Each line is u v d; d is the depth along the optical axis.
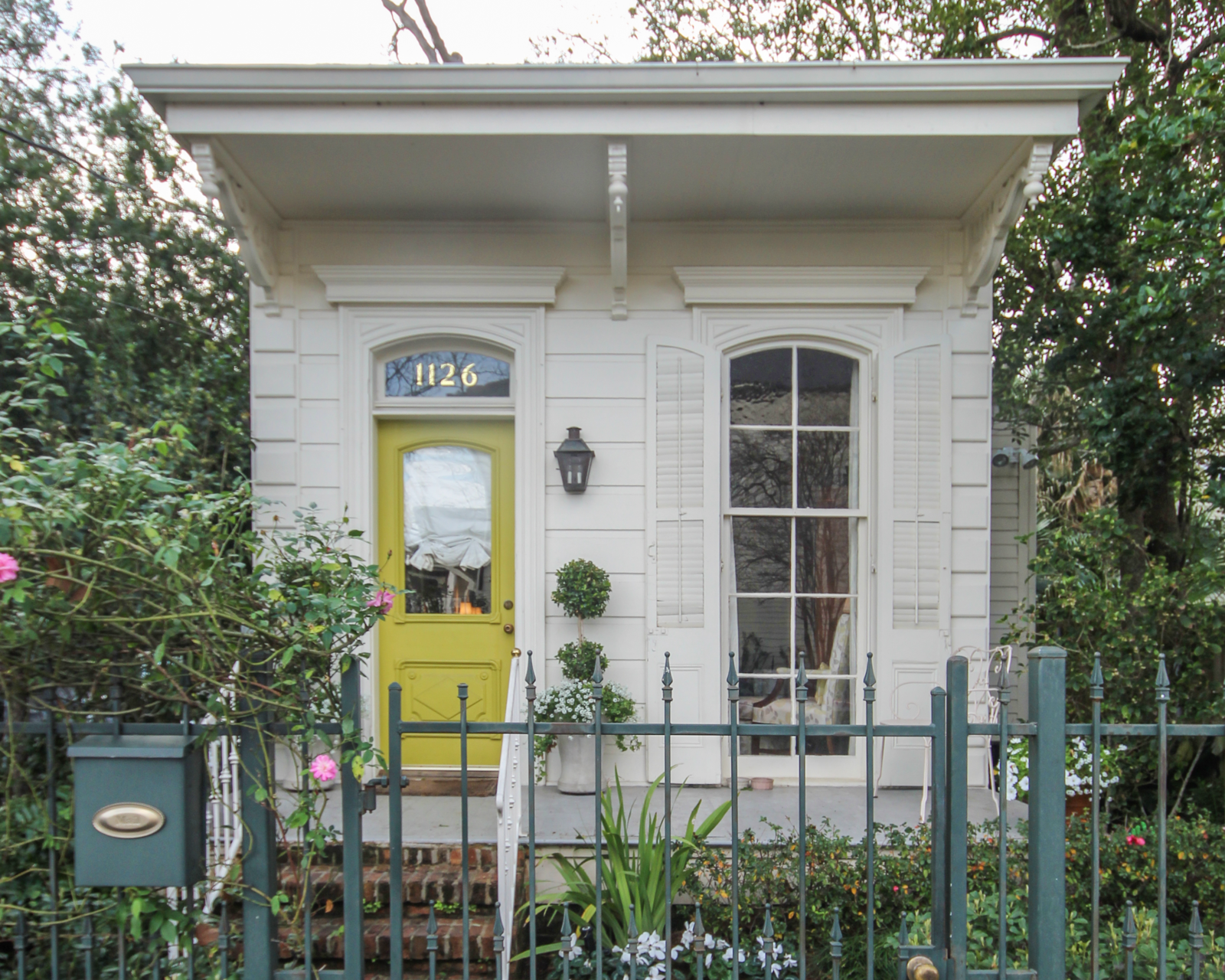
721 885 3.28
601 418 4.62
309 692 1.96
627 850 3.26
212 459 4.57
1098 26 6.64
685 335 4.66
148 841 1.90
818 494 4.72
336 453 4.57
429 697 4.70
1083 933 2.71
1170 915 3.30
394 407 4.65
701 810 4.12
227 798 3.36
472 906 3.38
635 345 4.65
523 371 4.60
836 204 4.47
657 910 3.18
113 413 5.17
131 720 2.10
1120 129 6.16
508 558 4.73
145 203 7.16
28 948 2.17
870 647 4.62
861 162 4.00
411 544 4.75
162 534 1.80
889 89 3.64
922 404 4.59
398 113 3.71
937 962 1.97
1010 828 3.63
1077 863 3.37
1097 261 4.92
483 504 4.77
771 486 4.71
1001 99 3.70
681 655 4.51
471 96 3.66
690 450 4.57
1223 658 4.66
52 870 1.96
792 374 4.73
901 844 3.44
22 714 2.01
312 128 3.70
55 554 1.73
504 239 4.64
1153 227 4.18
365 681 4.55
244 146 3.84
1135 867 3.34
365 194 4.32
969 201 4.43
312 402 4.57
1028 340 6.60
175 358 7.00
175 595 1.82
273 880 2.03
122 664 1.89
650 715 4.51
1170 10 5.85
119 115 6.91
